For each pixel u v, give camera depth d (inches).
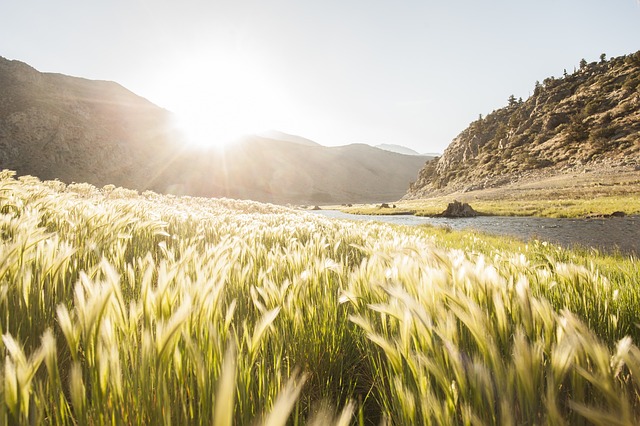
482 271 71.7
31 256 77.7
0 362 45.2
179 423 41.1
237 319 72.6
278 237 203.5
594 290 89.6
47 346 36.7
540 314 51.8
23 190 256.7
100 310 38.9
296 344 69.4
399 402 48.0
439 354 45.8
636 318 90.6
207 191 5147.6
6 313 57.1
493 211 1674.5
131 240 150.9
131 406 40.9
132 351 45.2
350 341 81.9
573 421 41.2
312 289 88.8
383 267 96.9
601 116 3371.1
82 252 109.8
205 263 95.4
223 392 26.0
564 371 37.6
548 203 1764.3
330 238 210.4
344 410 30.1
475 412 39.9
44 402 38.3
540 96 4571.9
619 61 4192.9
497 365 39.9
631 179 2089.1
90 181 3814.0
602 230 767.7
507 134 4648.1
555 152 3447.3
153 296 52.0
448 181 4904.0
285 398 26.4
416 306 47.7
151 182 4493.1
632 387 50.1
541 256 140.3
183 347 46.7
